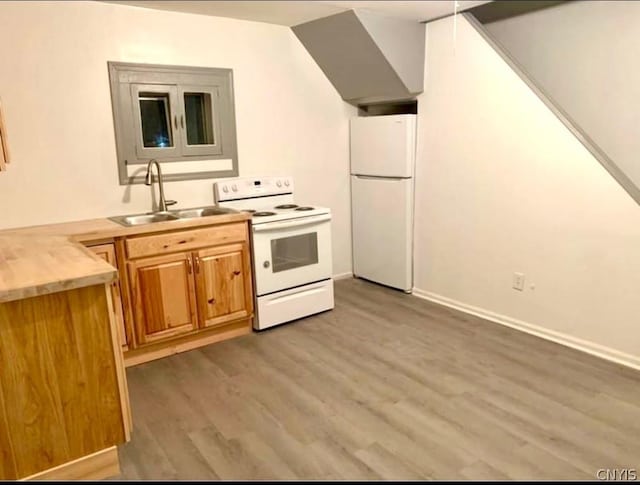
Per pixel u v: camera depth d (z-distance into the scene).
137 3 3.21
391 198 4.21
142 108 3.41
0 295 1.71
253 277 3.47
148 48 3.36
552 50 3.68
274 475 1.98
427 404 2.48
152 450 2.18
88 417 2.06
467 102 3.56
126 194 3.40
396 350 3.14
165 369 2.99
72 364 2.00
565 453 2.07
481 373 2.80
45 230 2.88
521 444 2.14
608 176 2.84
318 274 3.78
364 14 3.43
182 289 3.15
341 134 4.50
